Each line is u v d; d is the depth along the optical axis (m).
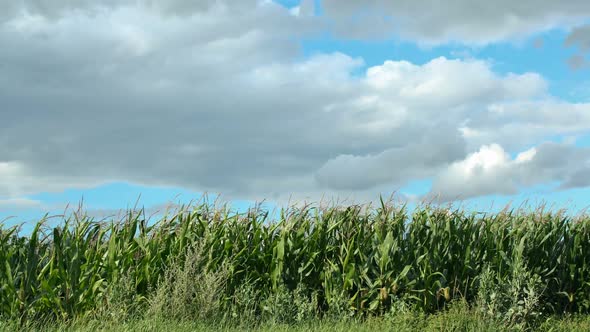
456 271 13.04
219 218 12.70
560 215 14.48
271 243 12.82
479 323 10.78
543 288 12.91
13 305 10.44
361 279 12.58
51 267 10.84
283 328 10.52
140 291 11.67
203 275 11.51
